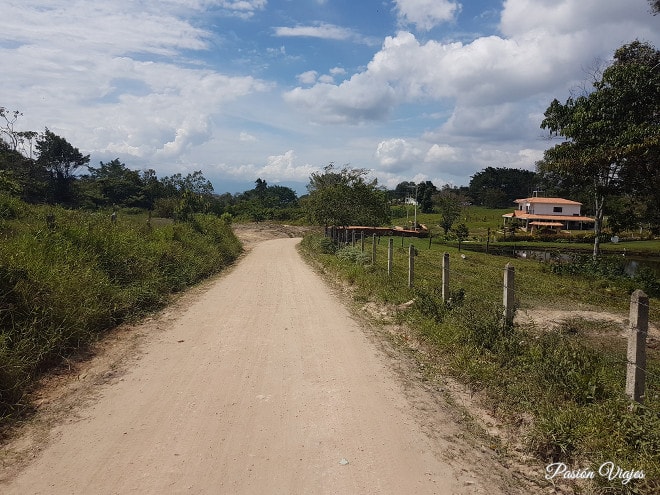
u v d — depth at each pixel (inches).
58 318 249.1
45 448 152.5
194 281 508.1
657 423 149.6
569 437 156.4
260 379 216.7
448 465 148.7
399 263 692.7
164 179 2030.0
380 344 283.0
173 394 197.6
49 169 1790.1
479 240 2096.5
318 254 886.4
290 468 142.7
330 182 1089.4
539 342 235.5
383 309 378.3
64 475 136.7
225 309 371.6
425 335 286.5
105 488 130.5
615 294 626.2
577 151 689.0
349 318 351.3
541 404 180.5
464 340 255.3
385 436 165.2
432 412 188.4
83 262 339.6
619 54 686.5
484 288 519.2
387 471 143.0
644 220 734.5
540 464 154.6
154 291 384.5
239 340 281.6
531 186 4520.2
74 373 223.0
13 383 189.8
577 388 185.5
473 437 170.2
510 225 2541.8
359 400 195.8
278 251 1057.5
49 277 267.4
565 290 573.0
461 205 3179.1
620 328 387.9
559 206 2792.8
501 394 198.5
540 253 1572.3
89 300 289.0
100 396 195.2
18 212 460.1
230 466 142.8
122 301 331.9
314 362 243.3
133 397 194.1
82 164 1884.8
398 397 201.3
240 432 164.7
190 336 289.1
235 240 1048.2
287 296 440.1
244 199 3491.6
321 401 193.3
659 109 615.2
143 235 542.3
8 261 253.1
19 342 213.0
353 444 158.6
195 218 845.8
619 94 629.6
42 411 180.7
